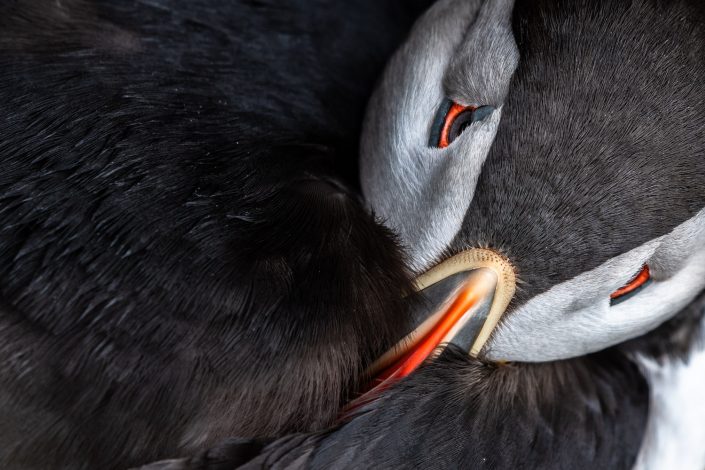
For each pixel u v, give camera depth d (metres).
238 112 1.58
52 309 1.56
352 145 1.60
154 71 1.58
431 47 1.59
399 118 1.59
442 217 1.58
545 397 1.60
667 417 1.62
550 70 1.57
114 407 1.57
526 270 1.57
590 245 1.57
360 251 1.58
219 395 1.57
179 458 1.57
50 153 1.57
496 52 1.58
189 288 1.57
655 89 1.57
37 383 1.56
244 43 1.59
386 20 1.61
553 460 1.60
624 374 1.62
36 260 1.56
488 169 1.57
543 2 1.57
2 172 1.57
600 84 1.57
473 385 1.59
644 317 1.60
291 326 1.57
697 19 1.57
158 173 1.57
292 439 1.58
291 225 1.57
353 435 1.58
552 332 1.59
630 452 1.62
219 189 1.57
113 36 1.58
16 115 1.57
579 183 1.57
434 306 1.58
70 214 1.57
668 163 1.57
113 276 1.56
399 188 1.59
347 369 1.57
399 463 1.58
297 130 1.59
